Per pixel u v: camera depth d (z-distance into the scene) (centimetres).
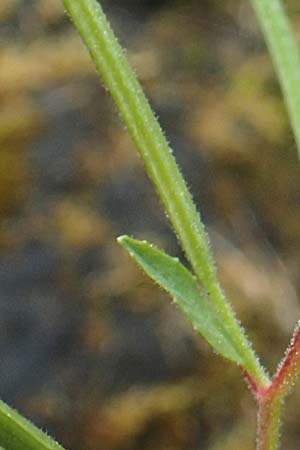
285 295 23
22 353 20
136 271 21
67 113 24
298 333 9
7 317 20
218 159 25
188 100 27
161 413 20
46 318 20
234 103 27
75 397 20
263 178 26
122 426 20
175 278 9
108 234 22
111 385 20
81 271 21
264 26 10
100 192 23
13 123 24
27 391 20
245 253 24
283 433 21
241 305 23
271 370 22
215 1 31
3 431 9
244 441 20
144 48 29
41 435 9
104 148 24
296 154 26
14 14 28
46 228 22
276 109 27
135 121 9
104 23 9
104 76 9
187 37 30
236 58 29
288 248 24
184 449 20
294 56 10
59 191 23
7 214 22
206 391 21
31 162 23
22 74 25
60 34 28
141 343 21
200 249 9
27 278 21
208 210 25
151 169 9
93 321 21
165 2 31
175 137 26
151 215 22
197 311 9
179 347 21
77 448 20
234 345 9
